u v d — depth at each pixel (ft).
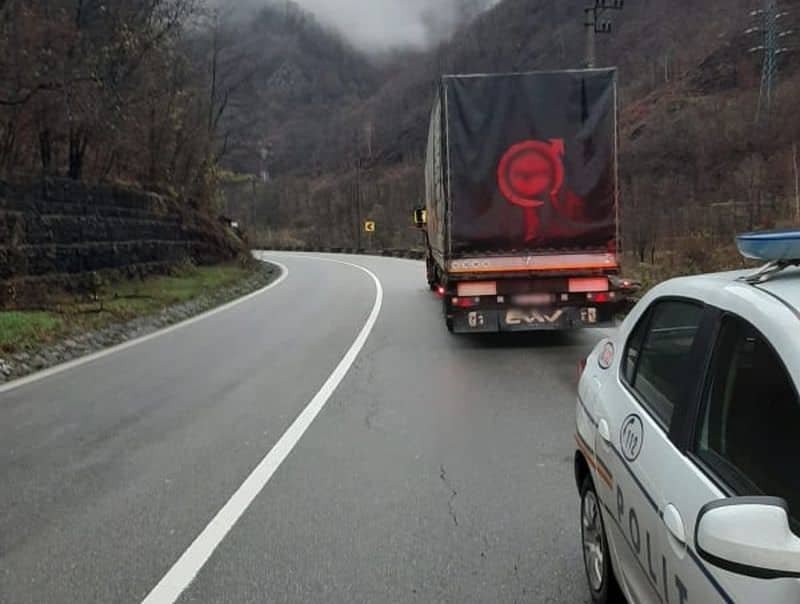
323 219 292.61
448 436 23.48
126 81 90.63
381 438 23.44
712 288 9.70
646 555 9.37
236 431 24.71
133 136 95.86
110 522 17.06
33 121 75.31
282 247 245.24
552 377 32.32
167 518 17.24
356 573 14.28
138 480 19.94
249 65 150.00
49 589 13.87
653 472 9.22
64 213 67.21
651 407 10.33
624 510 10.44
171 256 96.63
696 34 330.54
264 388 31.55
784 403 7.49
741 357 8.47
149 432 24.81
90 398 30.40
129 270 81.41
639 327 12.19
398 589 13.61
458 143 38.01
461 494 18.35
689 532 7.91
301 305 66.59
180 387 32.27
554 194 37.83
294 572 14.38
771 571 6.41
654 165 229.25
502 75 37.76
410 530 16.25
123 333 49.75
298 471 20.42
